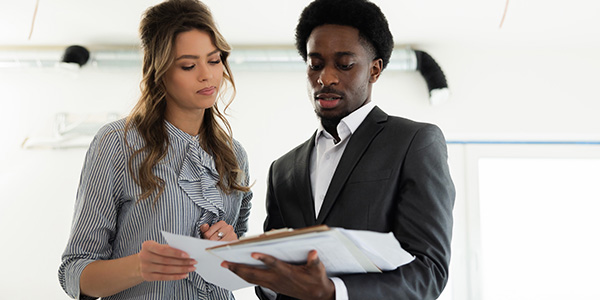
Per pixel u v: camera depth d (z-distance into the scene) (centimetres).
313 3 172
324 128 175
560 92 430
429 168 158
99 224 170
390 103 435
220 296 178
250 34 413
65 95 438
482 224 443
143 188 171
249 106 441
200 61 173
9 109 438
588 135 432
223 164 186
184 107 179
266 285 135
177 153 179
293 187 176
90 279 162
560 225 441
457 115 432
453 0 365
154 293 170
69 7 374
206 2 370
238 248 127
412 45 433
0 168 432
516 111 430
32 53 423
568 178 445
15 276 421
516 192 445
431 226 152
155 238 170
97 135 179
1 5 371
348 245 124
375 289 140
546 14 378
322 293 133
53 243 424
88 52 424
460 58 435
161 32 172
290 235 120
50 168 432
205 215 177
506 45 431
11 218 427
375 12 167
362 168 163
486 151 448
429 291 146
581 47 430
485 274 439
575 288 436
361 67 166
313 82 168
